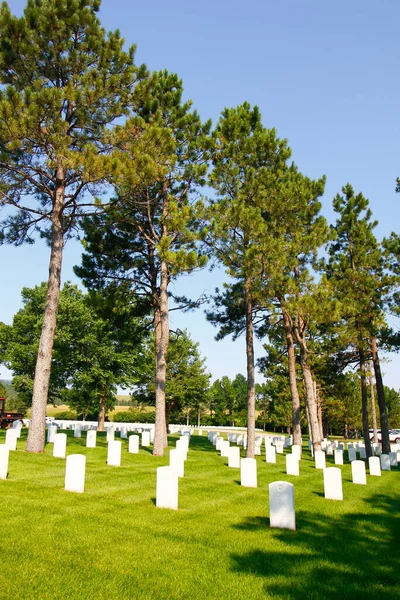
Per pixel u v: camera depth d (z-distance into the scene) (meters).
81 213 17.02
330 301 20.50
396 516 10.39
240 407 71.88
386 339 26.11
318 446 24.19
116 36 16.20
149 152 16.19
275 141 22.86
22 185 16.77
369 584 6.03
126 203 18.83
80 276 23.55
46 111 14.09
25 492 9.52
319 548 7.48
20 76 15.82
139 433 31.53
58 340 32.47
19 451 15.08
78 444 19.94
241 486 12.74
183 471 14.16
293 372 25.66
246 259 18.19
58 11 15.43
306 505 11.04
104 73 15.53
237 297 22.31
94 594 5.20
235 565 6.43
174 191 21.52
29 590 5.14
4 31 15.09
